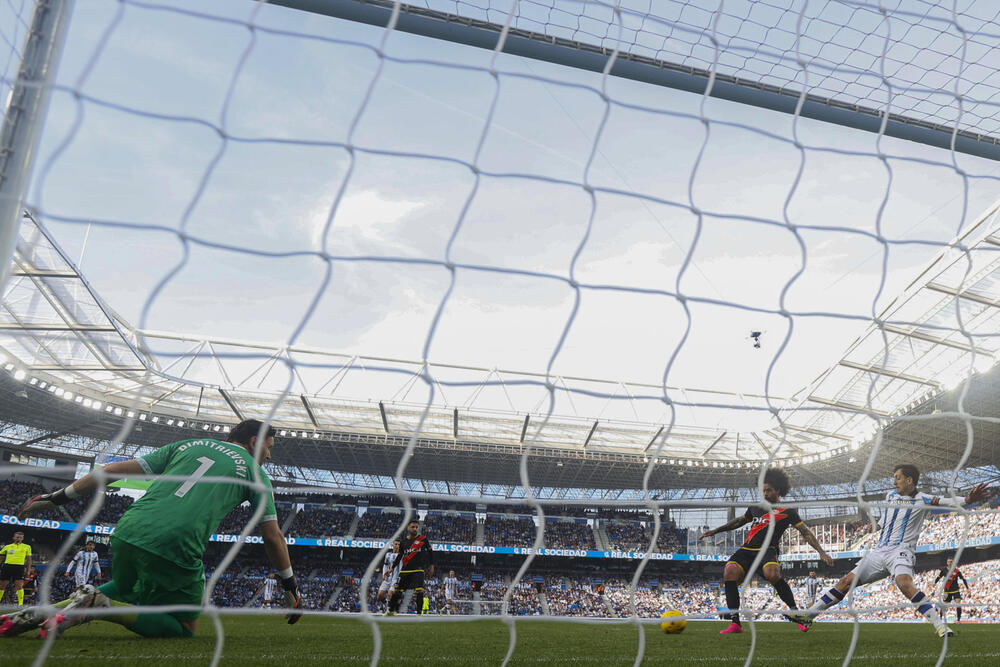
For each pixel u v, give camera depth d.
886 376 28.62
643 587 41.78
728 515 44.66
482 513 45.06
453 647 4.01
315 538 37.75
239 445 3.73
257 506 3.50
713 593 41.34
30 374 28.56
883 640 5.48
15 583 12.82
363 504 44.16
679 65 4.71
